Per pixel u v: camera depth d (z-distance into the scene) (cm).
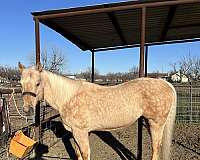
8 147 482
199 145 687
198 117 1128
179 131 888
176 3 443
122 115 423
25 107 396
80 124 423
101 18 588
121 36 833
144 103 429
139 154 484
